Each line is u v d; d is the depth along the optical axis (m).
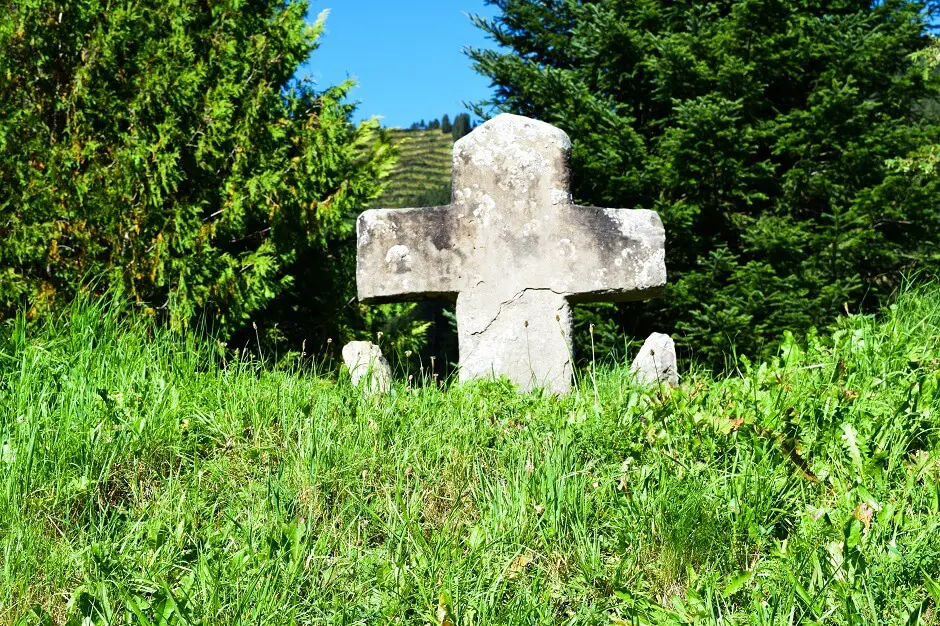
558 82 10.89
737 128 10.72
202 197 8.99
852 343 4.75
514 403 4.38
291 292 10.72
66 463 3.62
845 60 10.61
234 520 3.17
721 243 11.05
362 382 4.54
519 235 5.46
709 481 3.39
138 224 8.41
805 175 10.53
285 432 3.93
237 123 9.20
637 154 10.82
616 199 11.06
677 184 10.62
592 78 11.66
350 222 10.98
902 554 2.74
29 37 8.44
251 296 8.91
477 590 2.83
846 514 3.05
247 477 3.70
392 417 4.12
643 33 11.45
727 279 10.39
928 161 10.58
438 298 5.68
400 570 2.87
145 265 8.44
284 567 2.87
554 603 2.91
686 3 11.34
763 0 10.65
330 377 5.24
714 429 3.64
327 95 10.28
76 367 4.54
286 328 10.98
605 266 5.42
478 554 3.03
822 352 4.72
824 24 10.66
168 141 8.50
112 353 4.85
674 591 2.94
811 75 11.22
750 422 3.65
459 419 4.08
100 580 2.80
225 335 8.86
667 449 3.58
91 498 3.41
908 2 10.70
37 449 3.61
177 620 2.54
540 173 5.48
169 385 4.43
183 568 2.93
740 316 9.75
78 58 8.74
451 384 4.97
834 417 3.74
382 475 3.63
